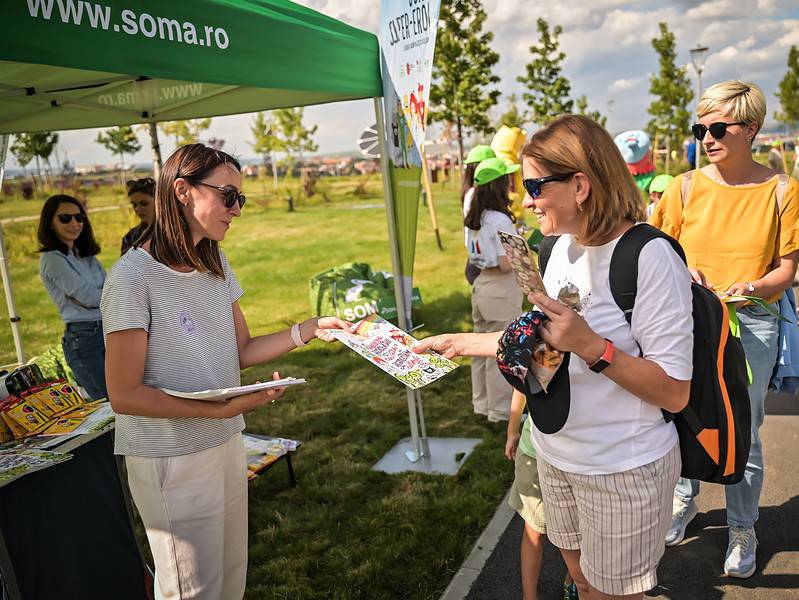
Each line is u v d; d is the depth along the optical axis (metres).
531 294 1.62
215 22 2.48
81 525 2.53
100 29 2.01
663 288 1.61
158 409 1.90
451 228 17.34
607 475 1.74
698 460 1.81
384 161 3.99
